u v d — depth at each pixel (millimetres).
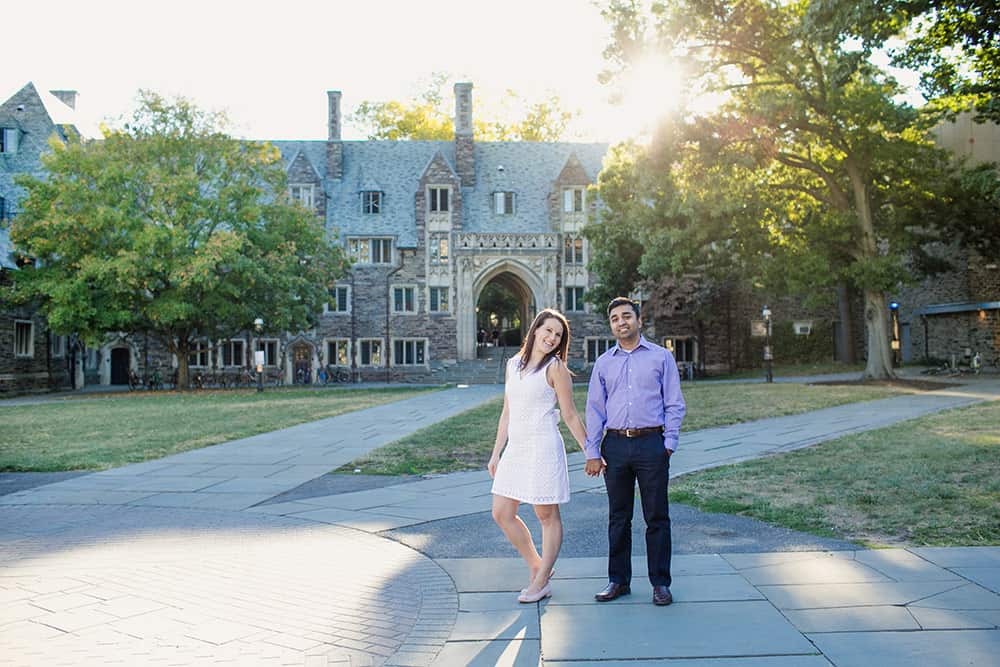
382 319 45406
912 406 18062
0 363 33469
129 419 18969
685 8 21531
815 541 6387
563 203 46469
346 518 7762
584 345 46188
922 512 7234
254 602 5113
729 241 28062
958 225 27625
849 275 26188
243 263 32344
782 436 13336
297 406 23094
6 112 41594
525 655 4160
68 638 4457
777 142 26234
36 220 32031
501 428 5305
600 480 9805
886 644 4156
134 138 35031
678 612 4770
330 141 47469
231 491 9320
